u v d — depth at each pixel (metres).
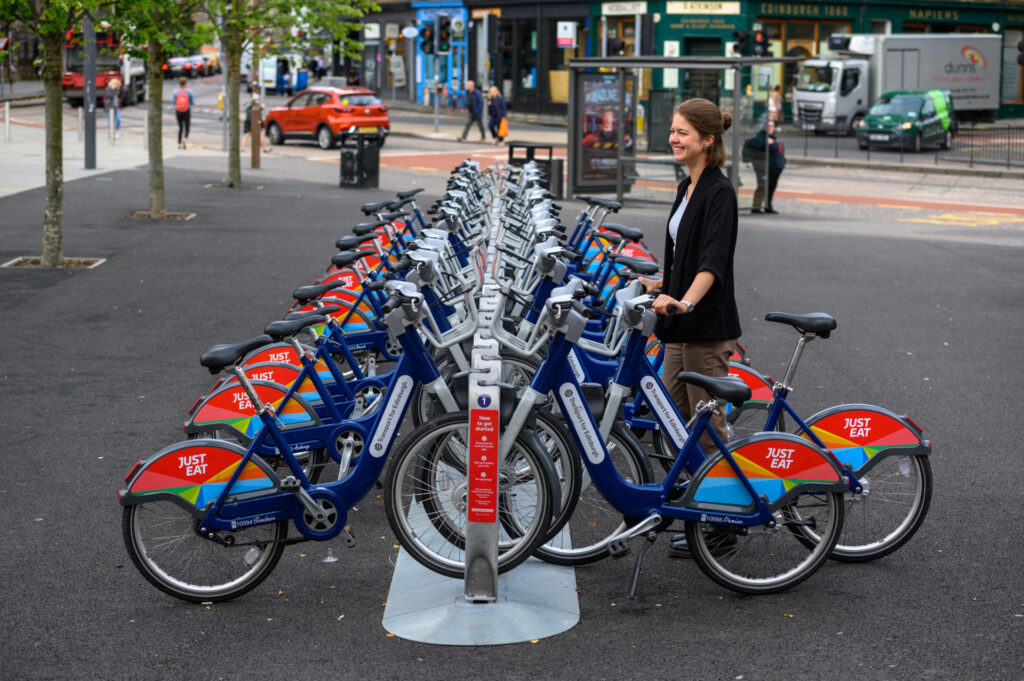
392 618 4.68
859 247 16.50
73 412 7.70
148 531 4.91
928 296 12.50
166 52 17.34
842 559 5.32
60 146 13.28
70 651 4.43
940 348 9.95
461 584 4.93
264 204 19.95
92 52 24.86
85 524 5.76
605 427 5.09
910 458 5.34
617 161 22.02
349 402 6.08
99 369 8.82
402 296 4.84
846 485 4.95
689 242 5.24
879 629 4.61
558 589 4.95
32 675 4.24
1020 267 14.70
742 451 4.91
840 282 13.34
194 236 15.92
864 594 4.96
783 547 5.33
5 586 5.03
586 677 4.22
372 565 5.28
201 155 30.67
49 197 13.27
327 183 24.23
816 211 22.09
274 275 12.95
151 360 9.10
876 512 5.62
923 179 29.95
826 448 5.32
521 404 4.75
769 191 21.62
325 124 34.56
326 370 6.21
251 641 4.52
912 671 4.26
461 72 54.09
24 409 7.75
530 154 21.47
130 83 52.00
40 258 13.64
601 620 4.70
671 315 5.21
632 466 5.15
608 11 46.91
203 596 4.86
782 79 46.41
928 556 5.39
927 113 37.72
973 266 14.73
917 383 8.70
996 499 6.16
